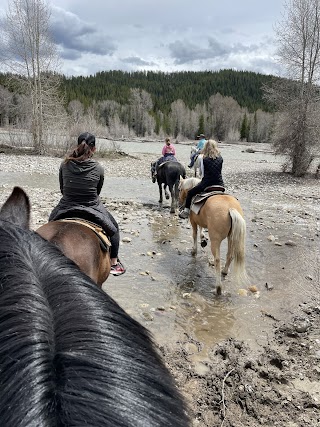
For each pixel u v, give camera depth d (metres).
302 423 3.63
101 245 4.12
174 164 12.14
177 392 1.30
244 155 46.09
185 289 6.68
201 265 7.86
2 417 0.97
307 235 10.37
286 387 4.19
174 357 4.65
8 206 2.94
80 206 4.37
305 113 21.58
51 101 30.12
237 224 6.05
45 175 20.12
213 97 122.94
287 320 5.72
